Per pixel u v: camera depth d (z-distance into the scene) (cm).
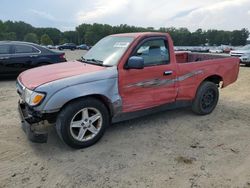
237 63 588
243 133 456
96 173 329
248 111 580
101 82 386
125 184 308
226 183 311
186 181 314
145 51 436
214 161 359
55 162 353
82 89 369
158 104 462
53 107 352
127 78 411
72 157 367
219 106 616
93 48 507
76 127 379
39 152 378
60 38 11488
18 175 323
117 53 425
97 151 384
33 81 379
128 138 429
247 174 329
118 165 347
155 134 446
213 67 533
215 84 546
